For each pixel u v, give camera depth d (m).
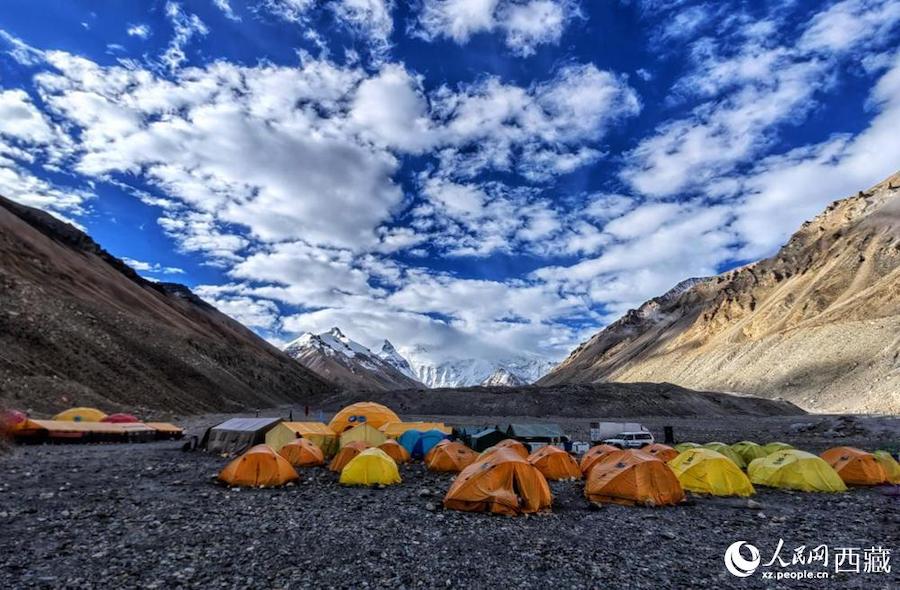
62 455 30.16
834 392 113.19
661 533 15.81
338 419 48.12
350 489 22.91
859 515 19.28
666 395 114.19
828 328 143.75
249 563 11.74
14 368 47.81
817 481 24.89
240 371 122.94
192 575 10.80
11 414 36.03
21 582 10.02
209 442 36.25
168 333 101.50
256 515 16.70
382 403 117.19
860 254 176.75
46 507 16.52
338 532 14.82
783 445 33.91
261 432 34.75
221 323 189.12
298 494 21.09
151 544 12.93
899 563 13.34
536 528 16.06
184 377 82.12
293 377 164.75
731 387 152.25
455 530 15.48
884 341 118.12
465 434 43.41
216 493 20.56
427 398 117.81
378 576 11.20
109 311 87.75
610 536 15.37
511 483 18.62
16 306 60.44
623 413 105.38
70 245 129.38
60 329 62.81
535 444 41.22
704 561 13.13
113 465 27.09
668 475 20.91
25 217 123.25
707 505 20.77
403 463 34.56
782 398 126.56
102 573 10.71
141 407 59.88
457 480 19.38
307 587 10.40
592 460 29.66
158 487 21.34
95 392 55.56
